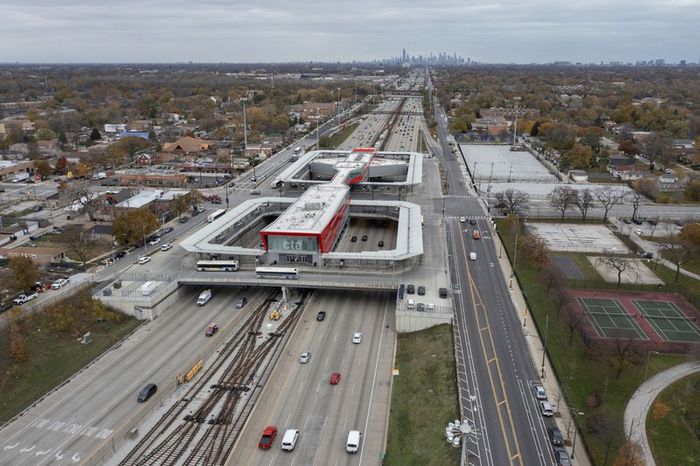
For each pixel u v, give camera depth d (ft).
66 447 292.61
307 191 617.62
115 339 400.88
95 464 280.10
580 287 471.21
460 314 421.18
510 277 487.20
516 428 298.35
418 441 293.43
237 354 384.47
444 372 345.92
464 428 273.33
